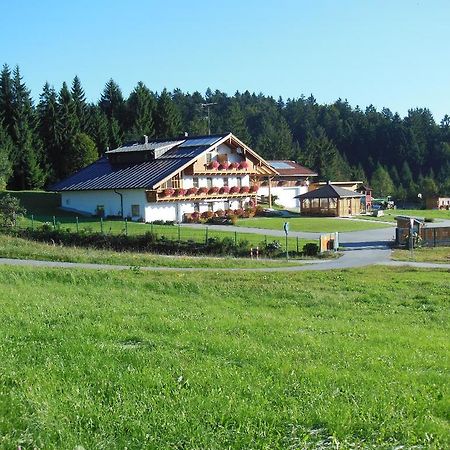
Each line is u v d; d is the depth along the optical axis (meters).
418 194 112.38
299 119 179.25
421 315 18.88
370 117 169.50
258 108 187.62
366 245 50.19
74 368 8.84
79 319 13.67
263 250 43.09
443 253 45.47
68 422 6.73
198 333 12.69
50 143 96.06
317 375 9.31
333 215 78.25
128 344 11.30
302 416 7.16
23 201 73.62
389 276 30.92
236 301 20.80
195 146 71.81
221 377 8.78
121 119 110.88
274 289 23.48
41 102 101.12
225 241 43.75
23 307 15.05
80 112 101.38
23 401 7.18
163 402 7.51
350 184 101.56
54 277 24.28
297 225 65.25
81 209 69.06
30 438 6.24
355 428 6.93
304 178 98.69
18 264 29.69
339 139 162.88
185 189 67.00
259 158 76.81
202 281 25.58
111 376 8.56
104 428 6.62
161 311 16.09
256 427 6.79
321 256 42.81
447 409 7.78
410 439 6.60
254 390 8.20
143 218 63.78
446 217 86.75
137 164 71.06
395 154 155.25
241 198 75.38
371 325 16.19
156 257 36.47
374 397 8.11
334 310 19.45
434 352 12.37
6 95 92.19
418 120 159.75
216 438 6.44
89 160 92.88
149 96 110.31
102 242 45.00
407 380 9.38
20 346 10.20
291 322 15.70
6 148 86.38
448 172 145.25
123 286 23.48
